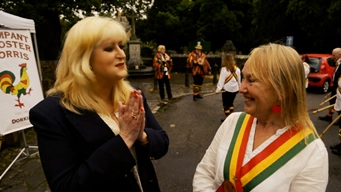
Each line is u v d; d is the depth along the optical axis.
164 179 3.38
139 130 1.15
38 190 3.08
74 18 9.83
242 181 1.14
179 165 3.76
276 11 19.33
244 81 1.17
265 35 20.69
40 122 1.14
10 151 4.16
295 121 1.11
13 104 3.38
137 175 1.28
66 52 1.19
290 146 1.10
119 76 1.21
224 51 15.59
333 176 3.40
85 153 1.17
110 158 1.08
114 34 1.18
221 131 1.36
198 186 1.37
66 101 1.20
